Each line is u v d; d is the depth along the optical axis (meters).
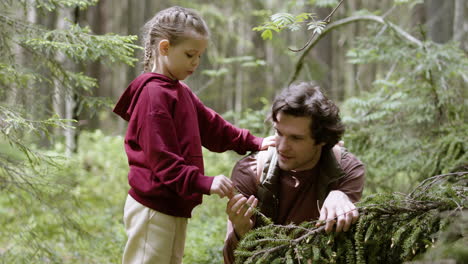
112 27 16.03
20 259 3.53
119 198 6.23
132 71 10.92
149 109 2.29
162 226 2.34
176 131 2.37
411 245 2.01
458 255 1.88
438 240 1.96
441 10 8.98
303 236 2.18
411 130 4.48
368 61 4.68
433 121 4.37
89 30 3.19
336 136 2.26
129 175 2.40
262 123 5.18
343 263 2.17
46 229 4.45
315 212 2.43
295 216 2.43
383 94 4.77
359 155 4.48
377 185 4.52
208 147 2.71
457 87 4.52
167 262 2.37
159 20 2.45
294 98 2.19
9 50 3.30
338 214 2.14
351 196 2.40
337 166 2.34
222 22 9.74
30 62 3.61
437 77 4.38
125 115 2.53
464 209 2.04
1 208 5.12
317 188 2.39
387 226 2.13
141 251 2.35
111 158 7.49
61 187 3.64
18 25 3.27
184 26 2.39
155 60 2.50
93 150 7.75
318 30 2.42
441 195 2.12
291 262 2.08
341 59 11.86
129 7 14.82
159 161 2.23
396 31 4.64
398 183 4.61
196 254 3.91
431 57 4.25
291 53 8.66
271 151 2.43
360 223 2.12
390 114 4.64
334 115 2.25
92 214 5.20
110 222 5.24
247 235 2.23
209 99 8.57
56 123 2.67
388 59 4.57
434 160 3.97
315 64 9.51
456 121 4.30
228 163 6.27
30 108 3.51
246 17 10.76
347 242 2.14
